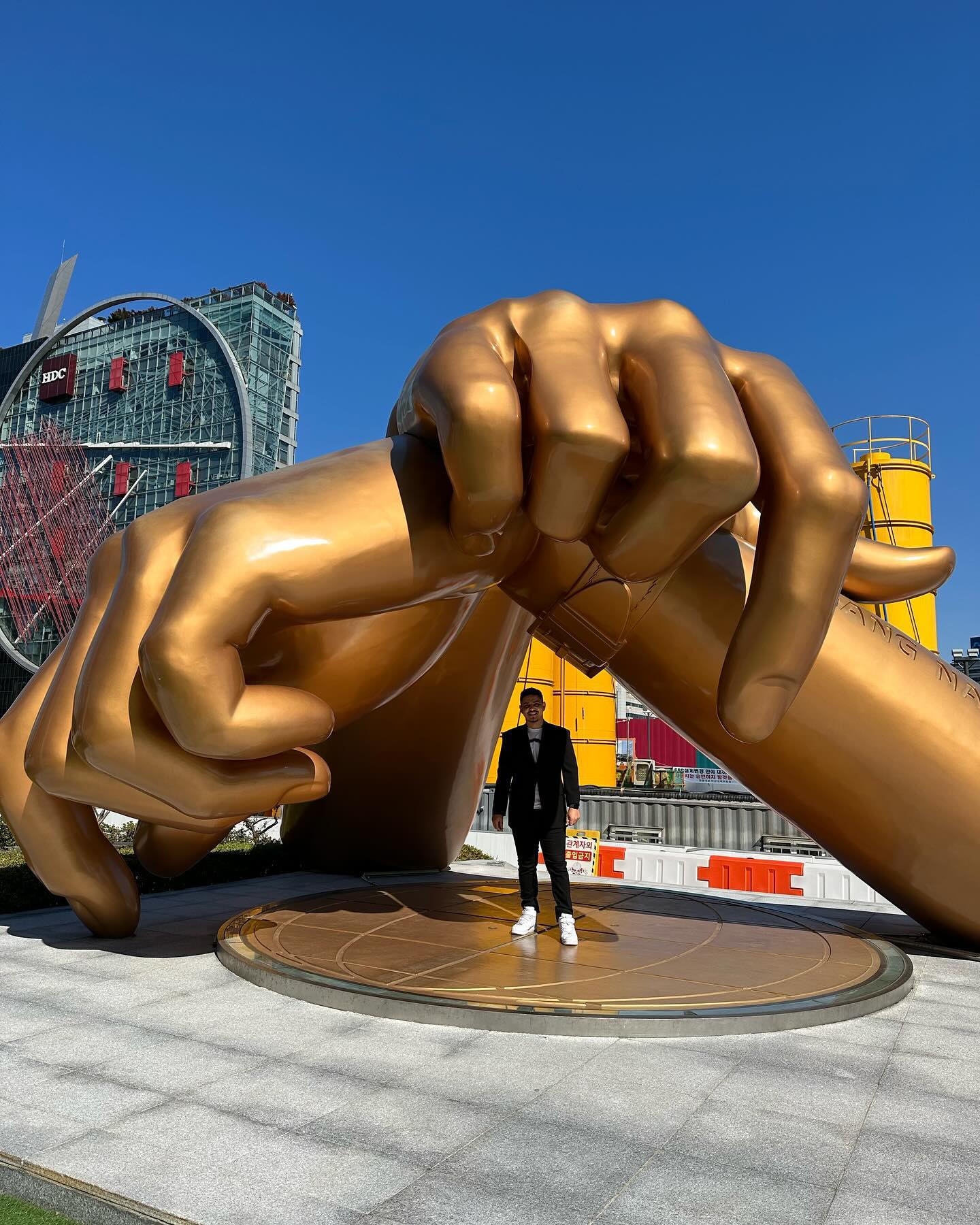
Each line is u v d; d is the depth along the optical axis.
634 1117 3.43
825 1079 3.91
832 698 6.00
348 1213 2.66
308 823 10.16
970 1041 4.54
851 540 5.03
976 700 6.25
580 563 6.00
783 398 5.28
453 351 4.91
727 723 5.46
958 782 6.01
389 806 9.58
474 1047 4.21
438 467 5.45
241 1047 4.16
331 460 5.46
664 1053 4.20
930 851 6.20
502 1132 3.26
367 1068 3.91
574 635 6.36
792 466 5.04
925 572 6.58
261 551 4.82
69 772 5.54
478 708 8.66
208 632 4.73
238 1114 3.38
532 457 5.02
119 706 5.07
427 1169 2.96
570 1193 2.81
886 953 6.23
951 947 6.85
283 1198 2.74
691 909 7.95
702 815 17.11
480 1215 2.67
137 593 5.17
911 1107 3.61
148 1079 3.74
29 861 6.36
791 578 5.01
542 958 5.75
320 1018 4.64
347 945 6.05
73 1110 3.40
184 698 4.73
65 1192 2.78
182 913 7.79
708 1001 4.80
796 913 7.87
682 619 6.10
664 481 4.61
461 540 5.14
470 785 9.71
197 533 4.91
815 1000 4.89
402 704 8.44
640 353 5.02
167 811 5.62
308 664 6.02
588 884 9.77
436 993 4.80
